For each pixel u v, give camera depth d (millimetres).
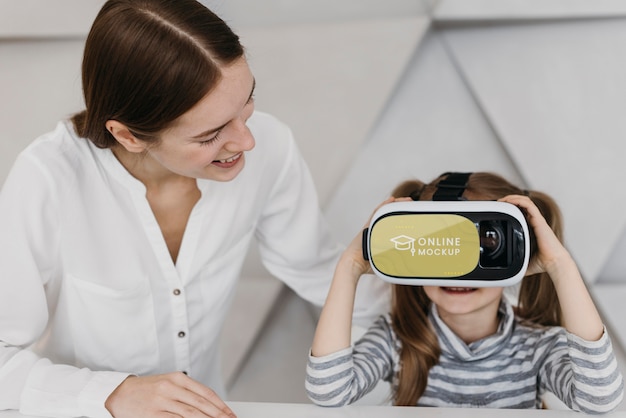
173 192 844
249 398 1588
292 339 1581
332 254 1028
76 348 879
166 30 666
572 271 796
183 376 714
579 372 790
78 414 727
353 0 1507
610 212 1478
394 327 1017
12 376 750
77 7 1474
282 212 964
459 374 981
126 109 698
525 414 700
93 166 812
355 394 888
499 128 1490
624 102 1461
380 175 1549
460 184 821
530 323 1019
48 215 785
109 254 831
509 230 668
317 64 1499
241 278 1557
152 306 868
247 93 701
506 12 1440
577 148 1478
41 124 1516
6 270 765
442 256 677
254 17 1523
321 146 1505
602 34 1457
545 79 1477
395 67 1478
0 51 1511
